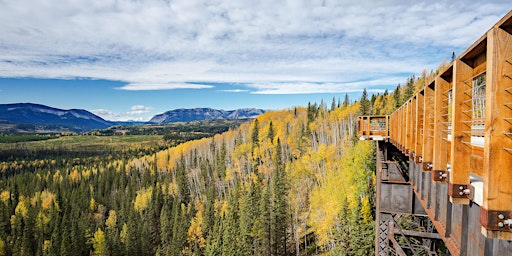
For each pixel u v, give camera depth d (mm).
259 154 84875
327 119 88562
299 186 61719
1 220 67438
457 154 3344
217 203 67375
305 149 75812
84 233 59750
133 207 73375
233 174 80688
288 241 49531
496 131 2393
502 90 2375
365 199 32000
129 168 123750
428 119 5363
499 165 2396
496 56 2375
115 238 53625
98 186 96875
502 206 2402
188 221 60406
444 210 4781
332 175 50344
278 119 118875
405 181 12164
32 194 94000
